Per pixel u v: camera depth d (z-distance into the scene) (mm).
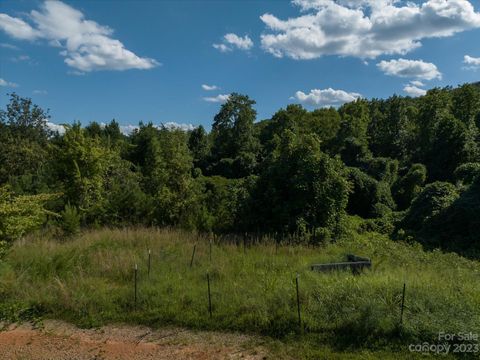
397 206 29250
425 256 11609
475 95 46250
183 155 20609
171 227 16828
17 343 6680
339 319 6652
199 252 11469
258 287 8172
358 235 16859
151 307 7777
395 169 32125
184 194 19188
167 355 6230
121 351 6391
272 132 55500
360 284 7559
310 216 14703
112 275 9531
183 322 7211
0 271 9008
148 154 41281
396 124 46062
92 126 53500
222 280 9070
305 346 6223
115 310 7773
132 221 18234
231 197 17031
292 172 15469
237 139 53094
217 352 6254
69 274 9430
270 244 12531
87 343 6668
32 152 29781
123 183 23922
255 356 6094
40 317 7613
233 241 12984
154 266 10055
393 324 6301
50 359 6164
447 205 17641
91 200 19672
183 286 8602
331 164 15109
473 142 33031
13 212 9117
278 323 6816
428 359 5652
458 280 8336
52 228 15820
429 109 41750
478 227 15680
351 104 60062
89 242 12695
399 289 7184
